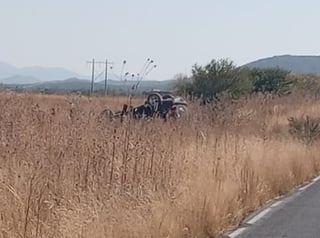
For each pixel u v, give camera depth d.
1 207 9.29
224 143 19.09
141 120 14.49
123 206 11.17
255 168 18.33
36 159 10.38
